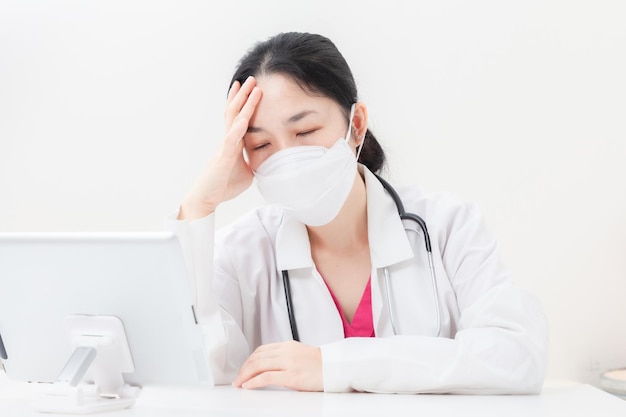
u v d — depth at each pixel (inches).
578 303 85.2
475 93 86.1
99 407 40.5
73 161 91.3
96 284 40.4
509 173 85.9
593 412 39.1
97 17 91.0
